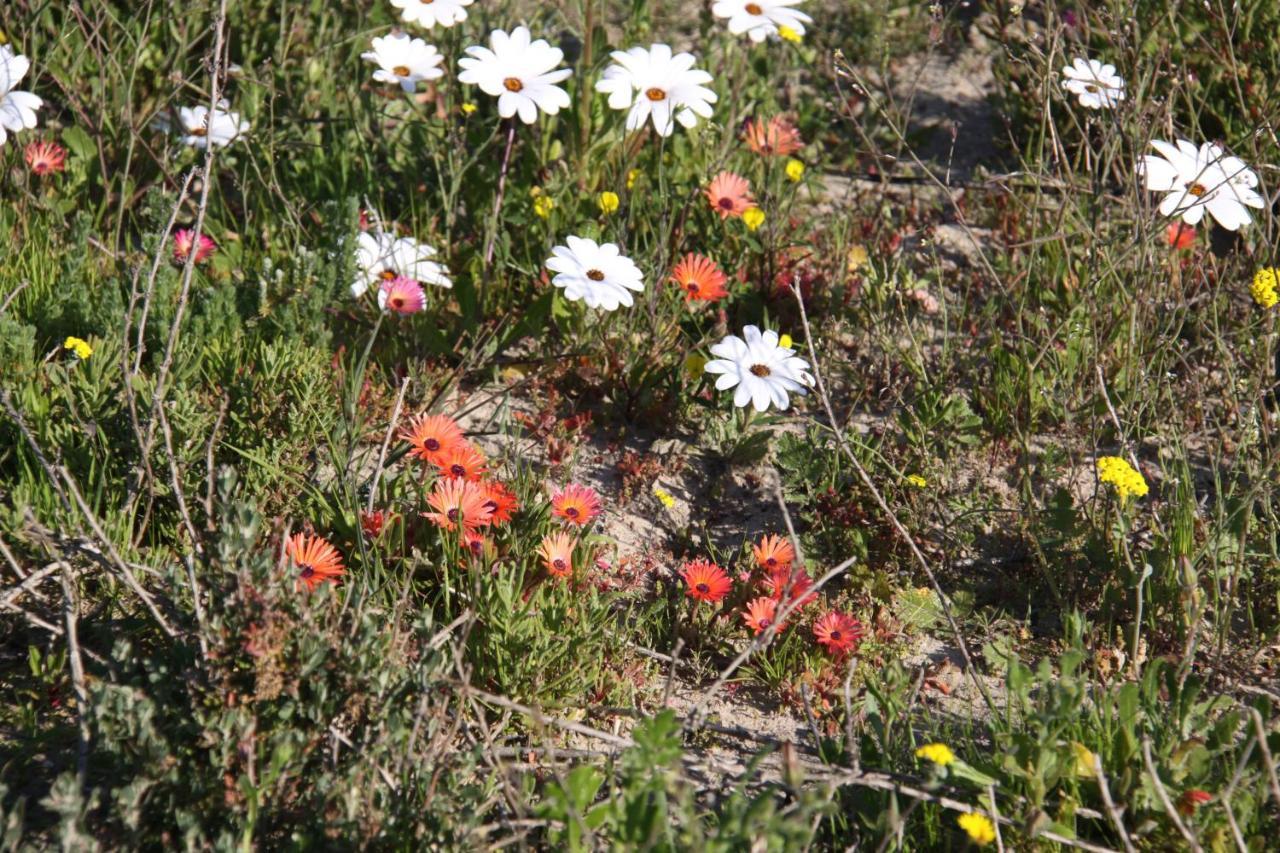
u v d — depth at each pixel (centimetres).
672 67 158
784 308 161
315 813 126
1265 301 144
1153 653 141
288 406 144
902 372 158
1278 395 154
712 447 153
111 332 147
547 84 156
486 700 128
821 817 128
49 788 130
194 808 126
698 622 141
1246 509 139
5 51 154
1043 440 154
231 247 158
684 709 138
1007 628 143
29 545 136
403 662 131
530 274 160
